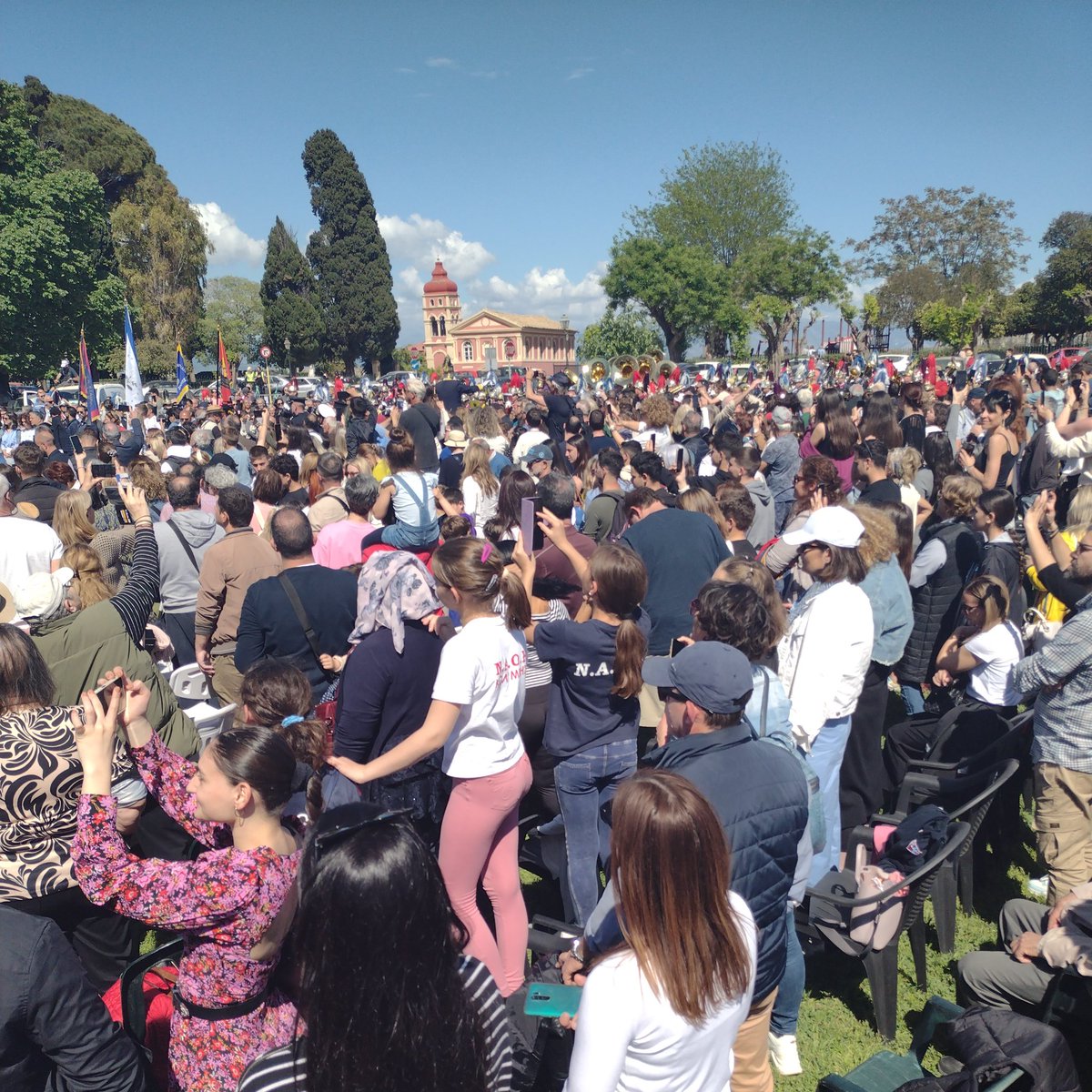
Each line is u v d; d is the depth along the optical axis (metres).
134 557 4.17
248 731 2.21
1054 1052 2.68
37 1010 2.14
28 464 7.33
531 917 4.19
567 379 18.12
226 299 90.50
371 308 72.56
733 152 66.19
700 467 9.17
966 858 4.22
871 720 4.54
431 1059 1.52
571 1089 1.77
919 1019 3.59
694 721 2.56
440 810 3.60
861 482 7.03
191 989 2.18
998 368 28.67
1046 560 4.09
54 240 41.62
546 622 3.60
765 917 2.49
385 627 3.38
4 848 2.78
